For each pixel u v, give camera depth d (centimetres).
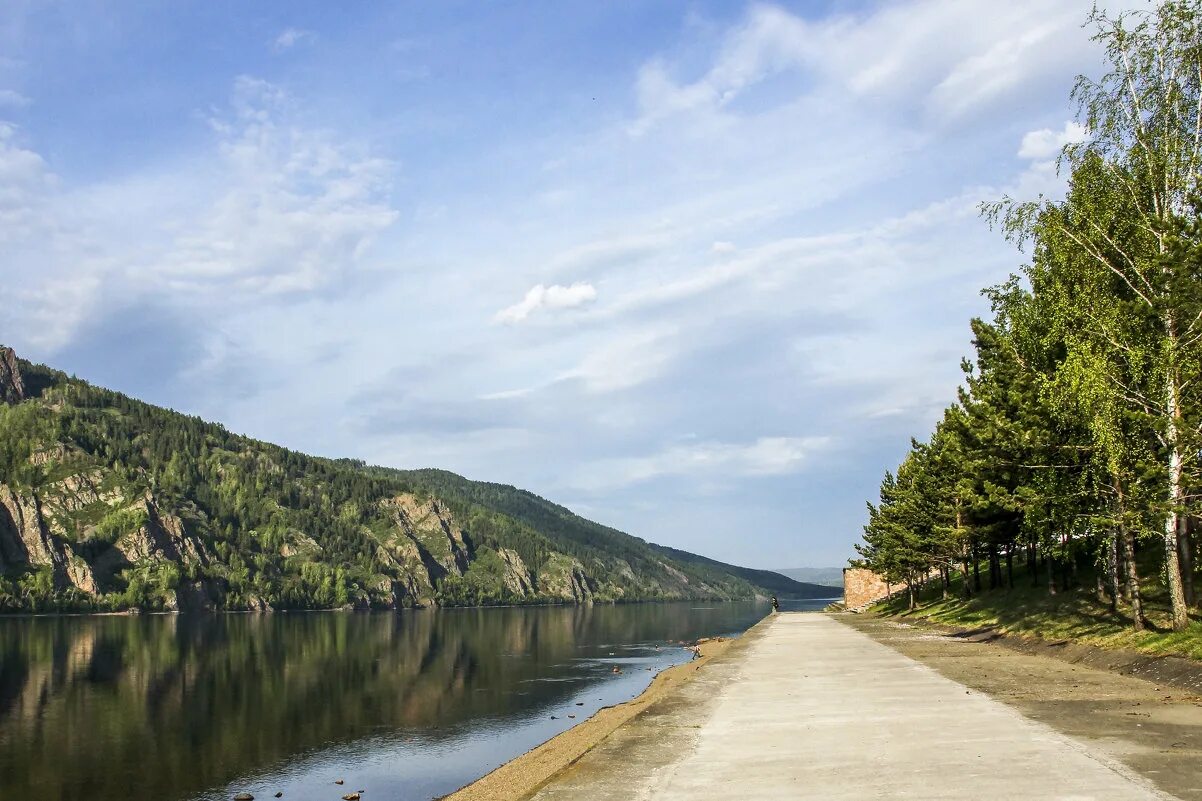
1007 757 1198
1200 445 2398
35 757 2950
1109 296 2631
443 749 2992
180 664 6500
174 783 2558
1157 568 3709
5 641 9600
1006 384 3612
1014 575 6806
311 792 2406
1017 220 2766
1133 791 977
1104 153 2667
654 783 1141
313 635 11200
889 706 1805
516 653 7462
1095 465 2684
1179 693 1836
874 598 11575
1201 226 2480
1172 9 2489
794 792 1052
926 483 6228
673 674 4747
